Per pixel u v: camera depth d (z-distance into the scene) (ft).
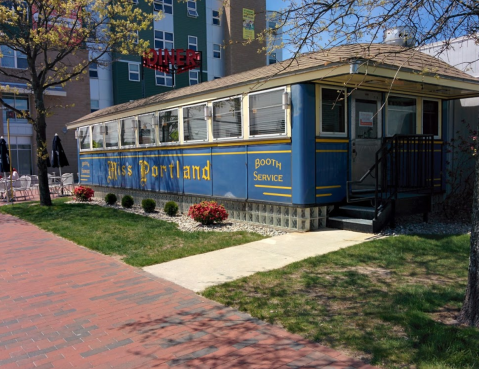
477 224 13.15
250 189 31.58
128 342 13.24
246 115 31.27
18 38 44.47
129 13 46.60
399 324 13.47
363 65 21.24
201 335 13.52
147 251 24.91
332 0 18.40
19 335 14.06
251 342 12.86
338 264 20.48
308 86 27.14
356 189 30.17
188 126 38.04
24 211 42.86
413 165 30.71
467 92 31.78
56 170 95.30
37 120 45.47
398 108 32.48
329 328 13.44
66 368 11.74
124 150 48.44
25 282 19.98
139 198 46.75
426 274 18.48
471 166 33.55
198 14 111.45
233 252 24.03
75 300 17.29
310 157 27.53
